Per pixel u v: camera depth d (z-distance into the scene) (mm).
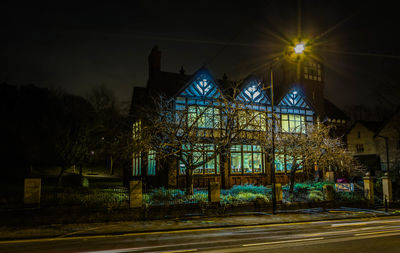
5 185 21406
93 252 8766
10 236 11398
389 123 38188
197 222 14992
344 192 23109
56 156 23562
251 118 20781
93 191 17609
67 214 14383
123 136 19953
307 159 22719
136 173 26250
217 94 24719
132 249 9125
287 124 27859
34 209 13906
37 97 23812
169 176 22141
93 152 26906
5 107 24078
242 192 20375
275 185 19578
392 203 23953
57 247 9516
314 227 13930
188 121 20344
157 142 19172
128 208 15570
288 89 28375
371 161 41125
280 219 16281
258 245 9609
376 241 10219
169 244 9875
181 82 25609
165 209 16344
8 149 24672
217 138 20188
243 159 25328
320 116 31344
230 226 14289
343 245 9578
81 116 22953
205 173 23906
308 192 21906
